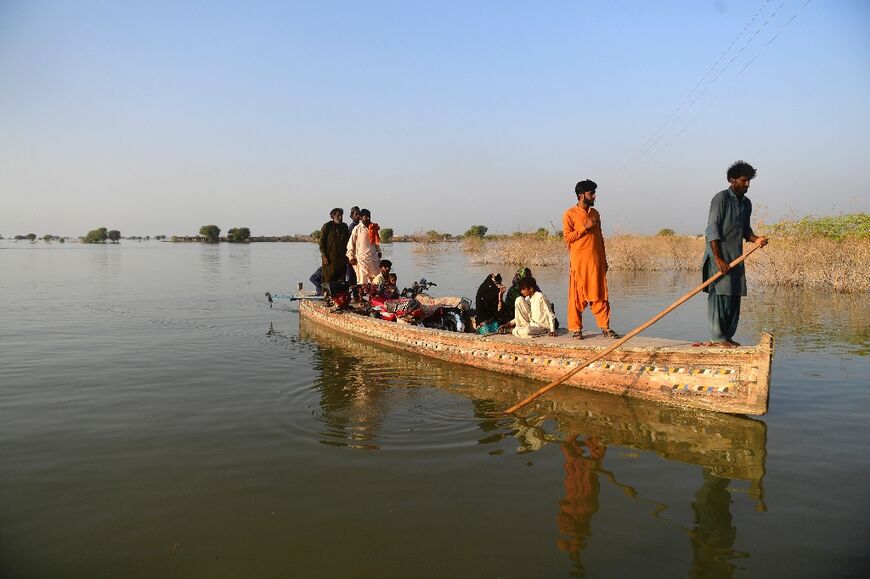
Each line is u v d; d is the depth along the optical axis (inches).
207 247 3024.1
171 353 392.8
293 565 146.8
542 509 173.6
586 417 256.1
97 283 898.1
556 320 357.7
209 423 250.1
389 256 1678.2
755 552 150.0
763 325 465.1
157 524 167.2
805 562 145.3
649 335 435.8
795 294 686.5
